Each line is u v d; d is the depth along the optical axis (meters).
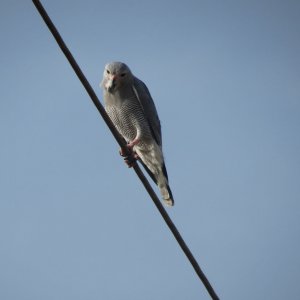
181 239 8.59
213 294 8.47
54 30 7.88
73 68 8.23
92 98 8.60
